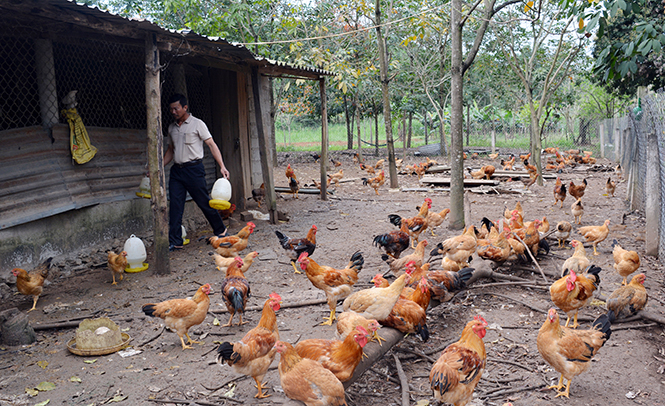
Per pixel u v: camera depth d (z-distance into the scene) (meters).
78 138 7.55
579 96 32.12
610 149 23.28
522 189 14.24
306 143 43.34
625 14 4.77
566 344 3.61
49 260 5.71
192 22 15.01
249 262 6.26
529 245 6.93
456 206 9.18
